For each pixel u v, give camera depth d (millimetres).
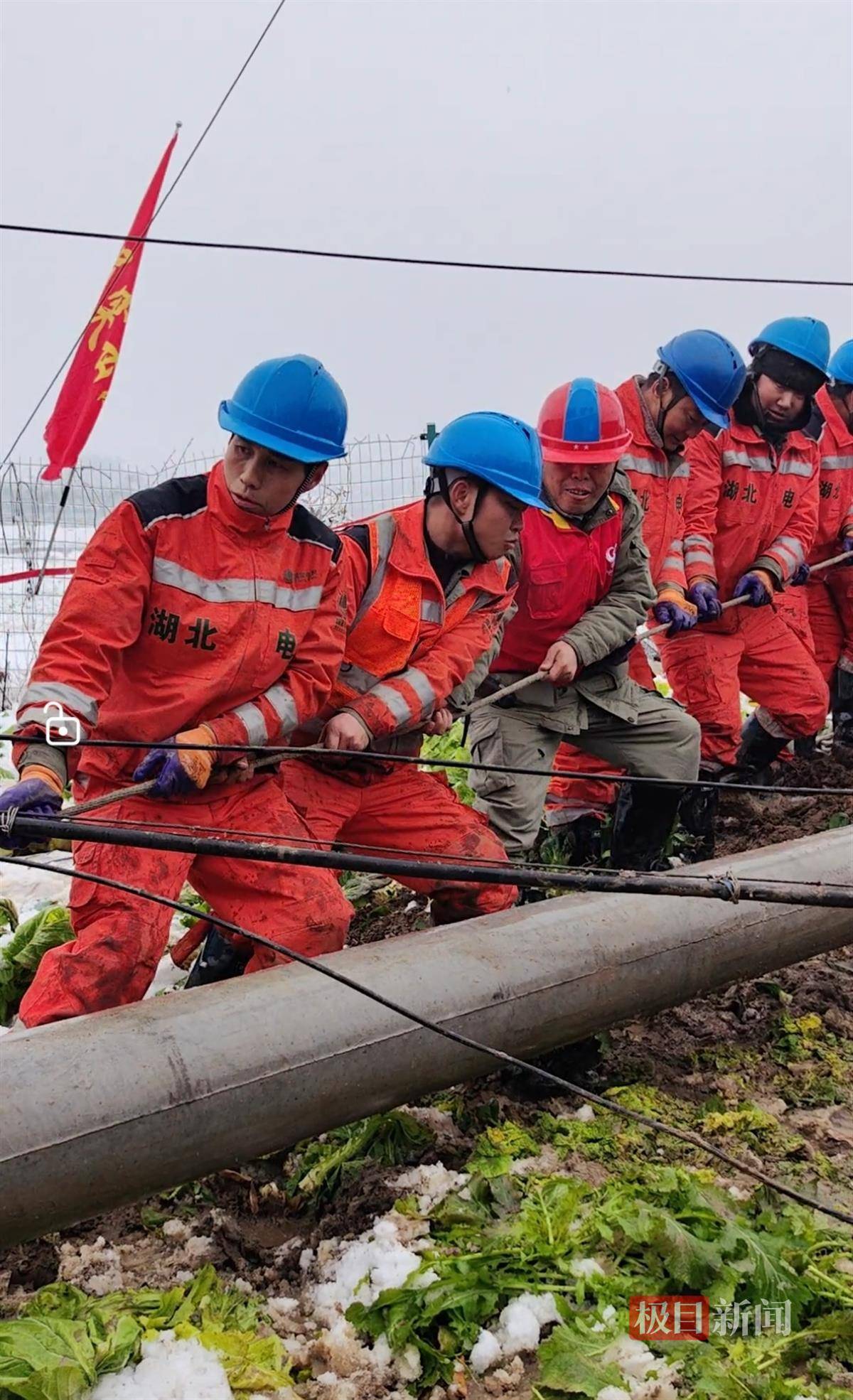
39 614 9500
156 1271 3143
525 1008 3369
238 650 3467
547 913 3611
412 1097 3242
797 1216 3293
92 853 3430
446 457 3816
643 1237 3039
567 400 4383
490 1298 2953
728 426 5469
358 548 3842
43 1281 3082
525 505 3861
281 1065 2941
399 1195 3363
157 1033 2857
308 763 3990
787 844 4375
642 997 3660
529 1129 3691
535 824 4758
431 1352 2834
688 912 3783
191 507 3406
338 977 2629
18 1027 3316
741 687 6613
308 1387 2785
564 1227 3180
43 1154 2635
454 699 4234
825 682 6953
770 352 5867
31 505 9445
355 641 3887
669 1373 2789
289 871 3588
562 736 4883
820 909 4105
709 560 5758
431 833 4074
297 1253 3219
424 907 5293
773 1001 4496
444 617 3971
